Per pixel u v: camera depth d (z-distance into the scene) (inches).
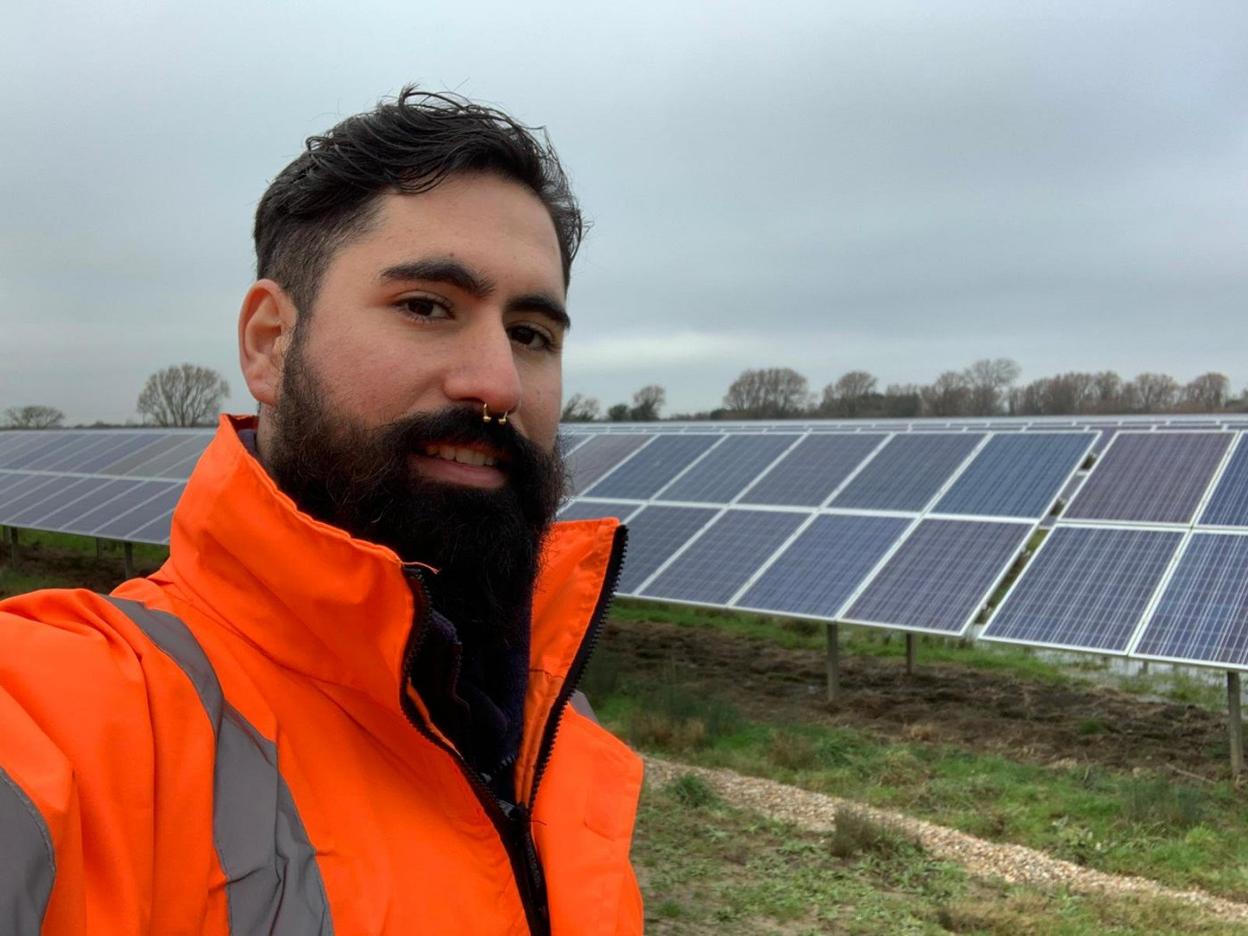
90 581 808.3
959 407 2170.3
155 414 1921.8
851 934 243.4
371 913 40.9
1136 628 359.9
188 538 47.4
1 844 29.1
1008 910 253.3
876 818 314.7
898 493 503.8
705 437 655.1
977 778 357.4
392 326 46.3
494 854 48.5
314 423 46.8
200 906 36.3
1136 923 247.3
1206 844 297.4
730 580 471.8
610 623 652.7
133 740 35.9
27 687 35.0
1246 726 415.5
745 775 367.6
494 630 51.7
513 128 52.0
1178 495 424.8
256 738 42.3
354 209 47.6
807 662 547.5
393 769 47.0
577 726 69.2
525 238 50.0
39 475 995.9
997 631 383.9
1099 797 335.0
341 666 46.0
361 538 45.9
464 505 46.2
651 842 298.7
